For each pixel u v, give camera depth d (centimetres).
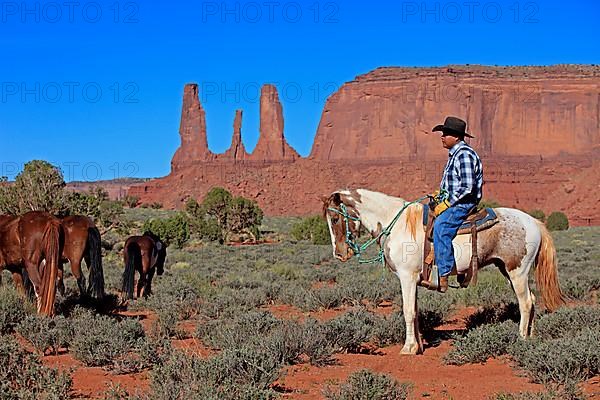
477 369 966
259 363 860
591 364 862
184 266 3312
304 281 2400
